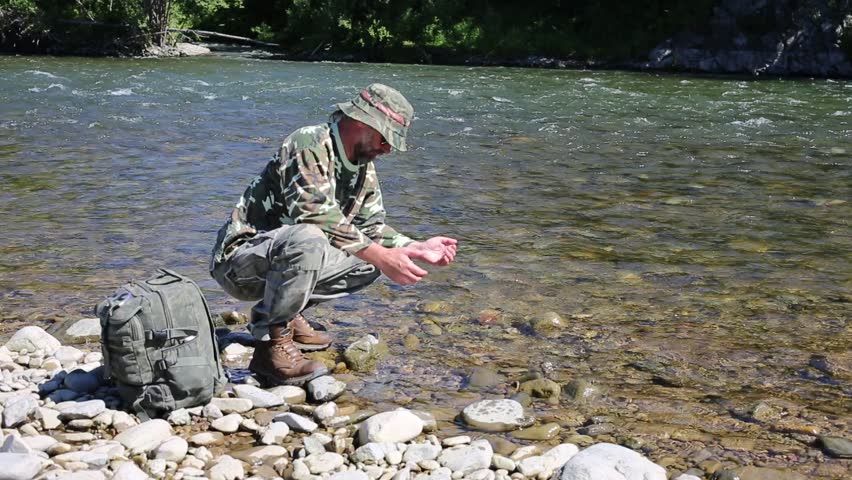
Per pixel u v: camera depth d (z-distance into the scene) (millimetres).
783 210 6777
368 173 3527
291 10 30000
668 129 11805
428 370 3609
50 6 27344
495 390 3416
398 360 3703
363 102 3295
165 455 2768
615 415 3203
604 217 6480
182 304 3127
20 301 4418
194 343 3131
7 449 2713
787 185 7824
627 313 4355
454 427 3090
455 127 11625
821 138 11062
